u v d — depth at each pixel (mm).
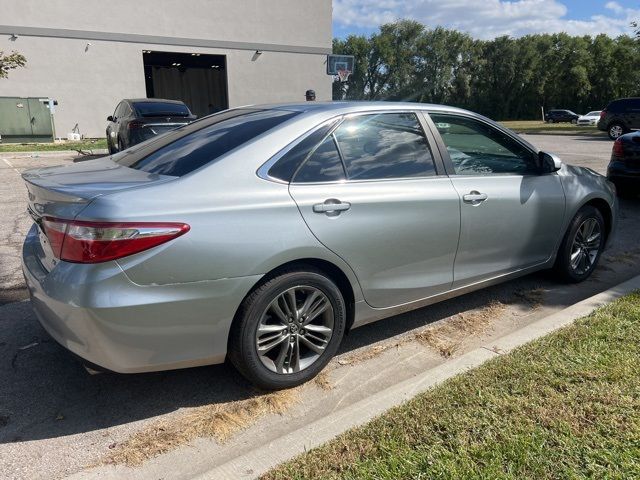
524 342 3316
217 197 2680
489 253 3863
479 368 2979
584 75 71625
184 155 2998
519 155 4176
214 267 2607
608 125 22375
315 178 3016
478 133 3902
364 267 3160
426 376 2957
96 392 3076
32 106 18859
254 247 2699
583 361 2998
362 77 86188
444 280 3619
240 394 3051
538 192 4109
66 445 2611
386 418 2555
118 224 2410
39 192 2727
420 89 86375
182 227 2527
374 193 3168
